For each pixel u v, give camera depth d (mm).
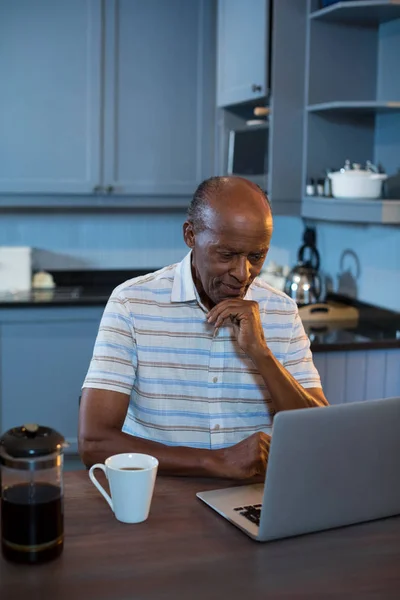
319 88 3359
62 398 3744
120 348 1675
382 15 3174
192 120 4000
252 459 1504
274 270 3902
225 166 3975
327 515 1305
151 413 1702
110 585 1111
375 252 3422
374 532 1316
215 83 3996
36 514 1160
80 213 4312
